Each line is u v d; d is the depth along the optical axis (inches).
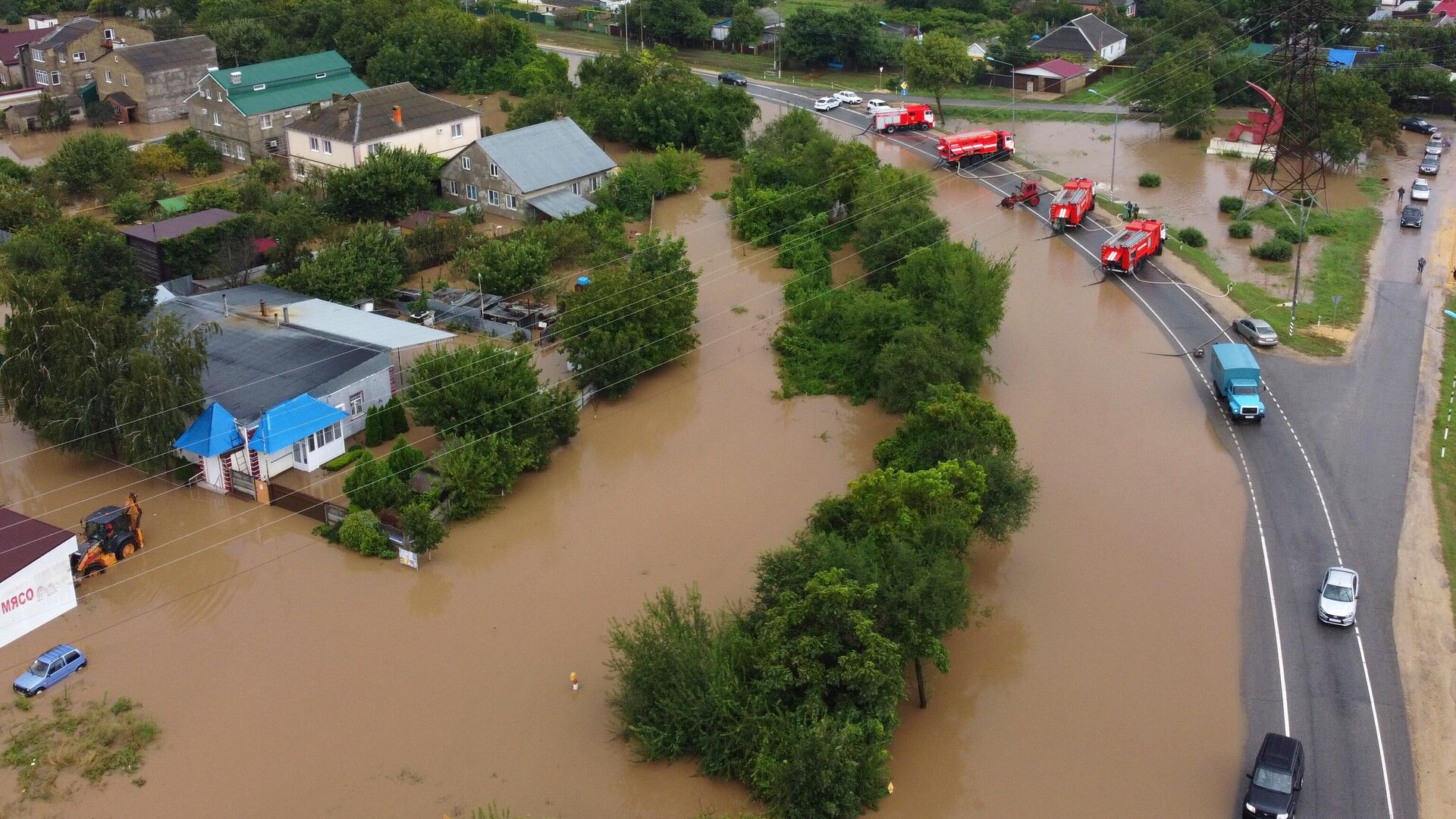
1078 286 3474.4
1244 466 2458.2
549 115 4638.3
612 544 2233.0
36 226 3427.7
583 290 2970.0
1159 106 5054.1
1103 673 1866.4
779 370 2962.6
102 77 5142.7
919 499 1931.6
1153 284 3472.0
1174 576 2102.6
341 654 1939.0
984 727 1759.4
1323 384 2815.0
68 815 1614.2
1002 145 4694.9
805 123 4451.3
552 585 2112.5
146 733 1753.2
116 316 2423.7
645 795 1638.8
